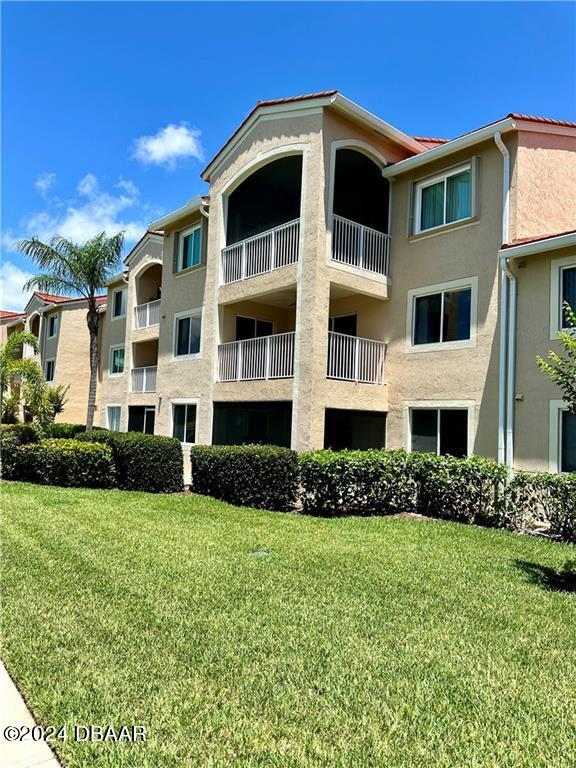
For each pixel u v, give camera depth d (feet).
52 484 46.32
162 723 11.53
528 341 37.65
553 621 18.17
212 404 53.11
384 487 37.32
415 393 44.70
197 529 30.55
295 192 56.80
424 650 15.55
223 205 53.93
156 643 15.46
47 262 71.61
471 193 41.78
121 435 47.37
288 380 44.11
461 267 42.29
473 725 11.79
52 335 106.52
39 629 16.21
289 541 28.17
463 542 29.25
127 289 80.69
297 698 12.68
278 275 46.16
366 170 49.37
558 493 31.19
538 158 40.16
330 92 42.86
